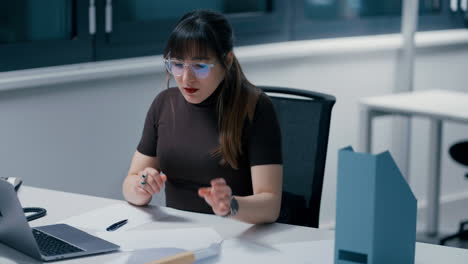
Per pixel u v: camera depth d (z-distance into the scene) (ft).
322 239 5.61
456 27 14.48
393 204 4.65
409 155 13.26
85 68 9.82
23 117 9.27
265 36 11.87
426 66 13.92
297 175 6.93
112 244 5.39
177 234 5.70
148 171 6.31
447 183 14.66
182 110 6.74
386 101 11.94
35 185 9.52
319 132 6.89
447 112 11.07
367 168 4.51
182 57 6.12
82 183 9.97
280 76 11.86
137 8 10.65
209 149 6.59
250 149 6.42
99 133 10.04
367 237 4.56
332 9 12.89
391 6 13.66
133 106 10.33
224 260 5.14
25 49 9.39
